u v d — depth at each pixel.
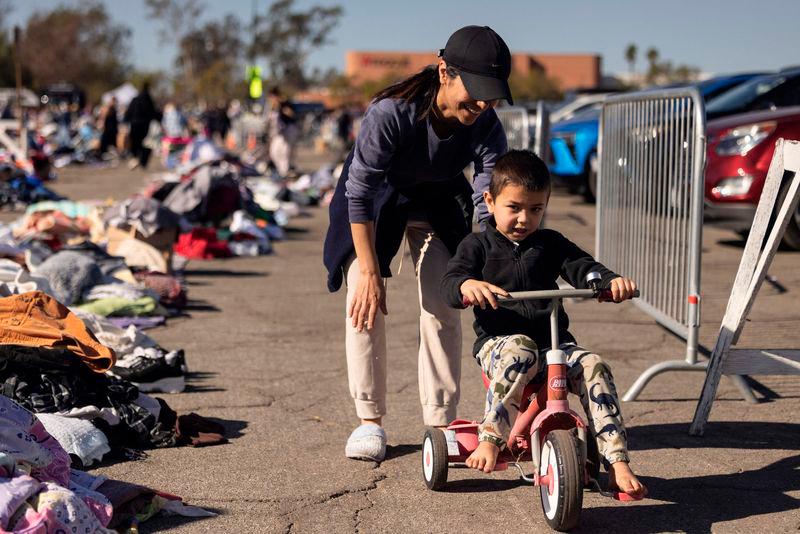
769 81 12.98
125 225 8.82
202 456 4.32
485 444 3.57
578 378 3.54
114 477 4.02
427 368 4.26
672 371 5.82
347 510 3.71
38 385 4.34
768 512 3.71
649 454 4.39
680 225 5.93
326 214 15.21
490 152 4.03
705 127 5.26
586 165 15.68
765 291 8.38
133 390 4.55
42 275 6.93
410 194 4.13
